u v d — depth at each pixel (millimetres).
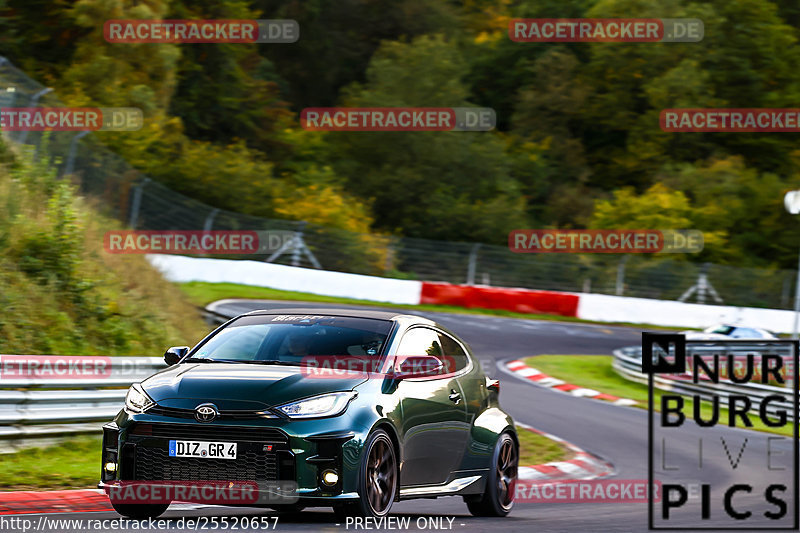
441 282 143625
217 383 23047
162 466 22328
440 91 197250
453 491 26781
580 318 136750
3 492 28188
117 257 66750
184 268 119375
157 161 151625
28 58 155125
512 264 148375
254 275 123312
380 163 193125
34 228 54094
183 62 192375
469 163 191500
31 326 47062
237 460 21938
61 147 99000
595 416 68438
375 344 25609
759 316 141750
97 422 38812
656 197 186500
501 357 98812
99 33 155125
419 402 25297
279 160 194125
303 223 137250
